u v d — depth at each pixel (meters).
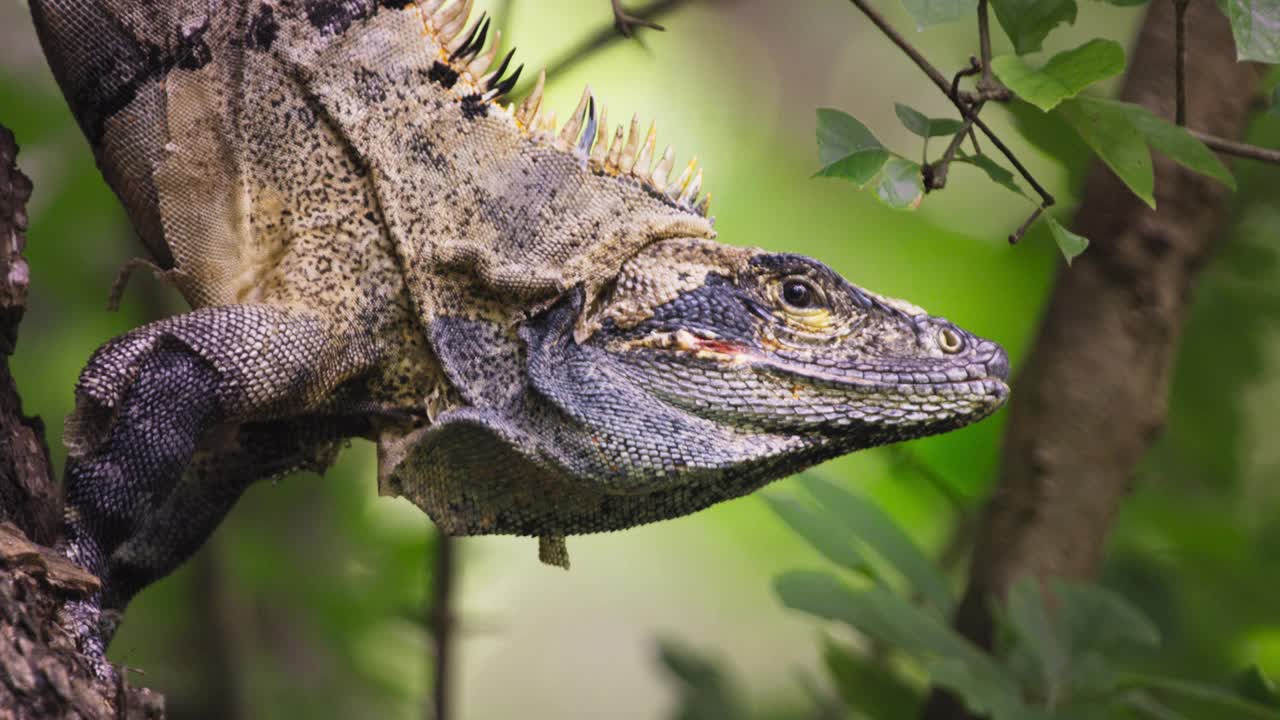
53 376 14.67
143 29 7.44
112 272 14.02
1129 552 13.16
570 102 17.09
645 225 7.98
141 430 6.67
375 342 7.46
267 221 7.46
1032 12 6.66
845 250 16.55
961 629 10.45
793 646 28.62
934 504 14.04
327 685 15.70
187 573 12.18
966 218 15.35
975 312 14.69
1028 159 14.73
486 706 32.16
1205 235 10.58
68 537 6.57
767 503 9.10
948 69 15.53
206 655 12.10
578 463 7.51
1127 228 10.49
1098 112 6.65
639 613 30.12
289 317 7.11
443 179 7.66
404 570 15.45
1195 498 13.54
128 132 7.43
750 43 24.45
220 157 7.44
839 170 6.63
